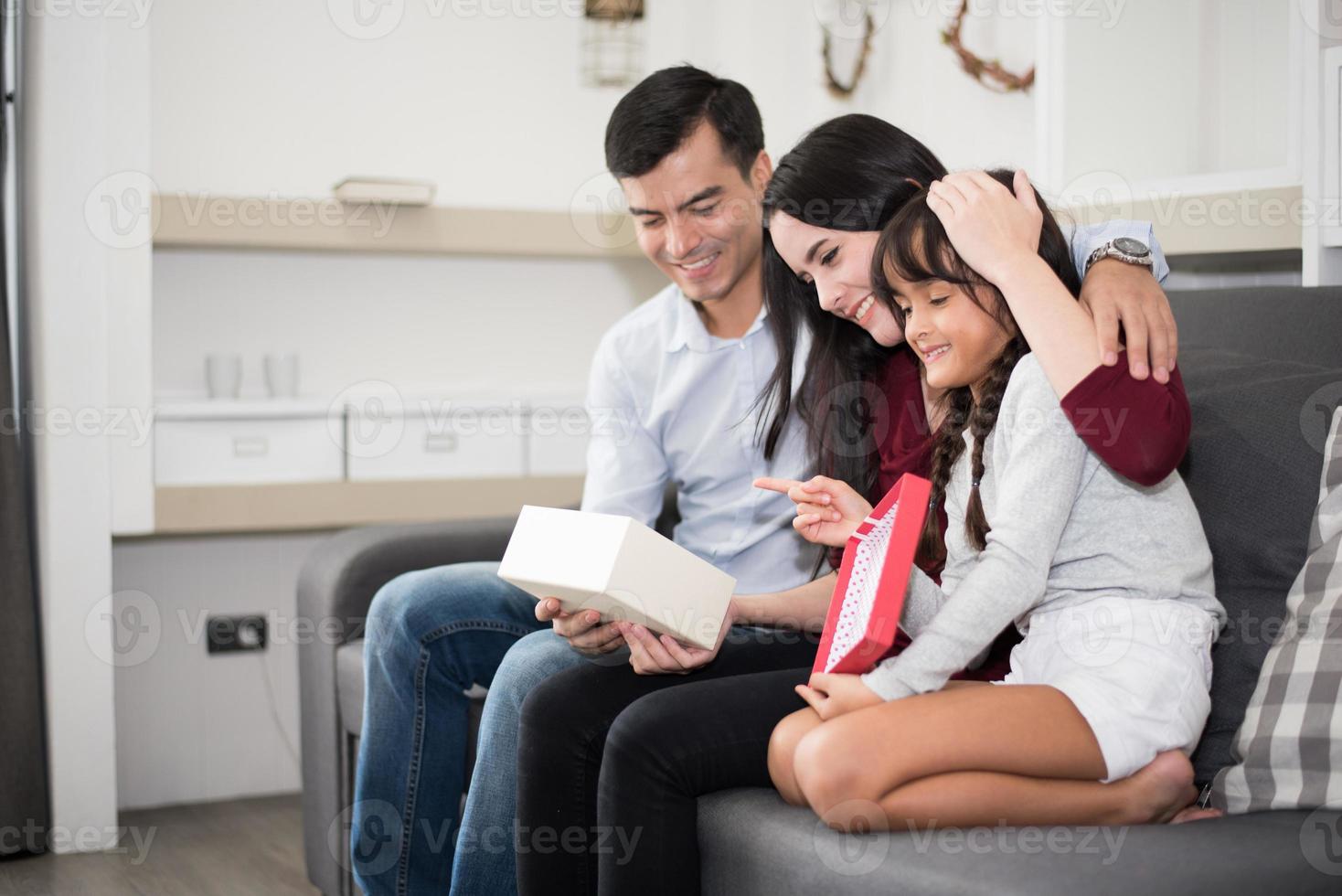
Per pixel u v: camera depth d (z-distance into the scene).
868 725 1.11
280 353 2.79
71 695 2.39
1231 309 1.60
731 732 1.26
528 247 2.76
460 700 1.75
